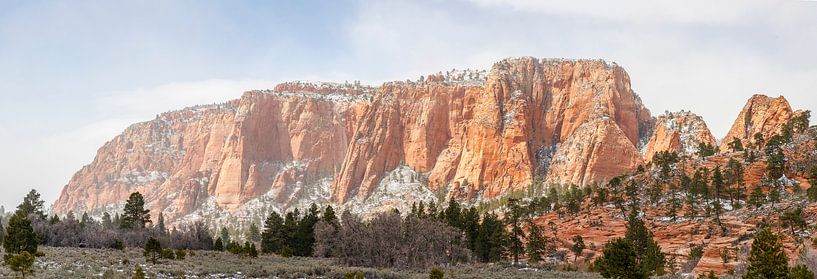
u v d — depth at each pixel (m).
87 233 130.00
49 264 64.75
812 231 112.31
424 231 104.75
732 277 85.94
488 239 129.62
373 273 75.62
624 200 174.88
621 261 58.53
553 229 158.12
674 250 128.50
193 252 107.50
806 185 164.38
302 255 138.88
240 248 117.12
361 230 105.19
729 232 129.88
